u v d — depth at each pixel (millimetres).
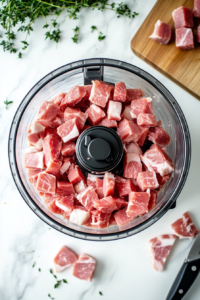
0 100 475
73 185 348
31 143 348
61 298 450
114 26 481
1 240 459
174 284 433
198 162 459
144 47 466
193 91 458
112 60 388
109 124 341
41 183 334
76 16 482
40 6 448
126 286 448
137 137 339
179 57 462
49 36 468
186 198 457
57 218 379
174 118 397
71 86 416
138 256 449
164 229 452
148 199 329
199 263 425
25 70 479
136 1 479
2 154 467
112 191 327
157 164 340
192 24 455
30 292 453
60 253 441
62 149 339
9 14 441
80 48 480
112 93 351
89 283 449
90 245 451
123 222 345
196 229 444
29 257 457
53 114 338
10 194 462
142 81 402
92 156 316
